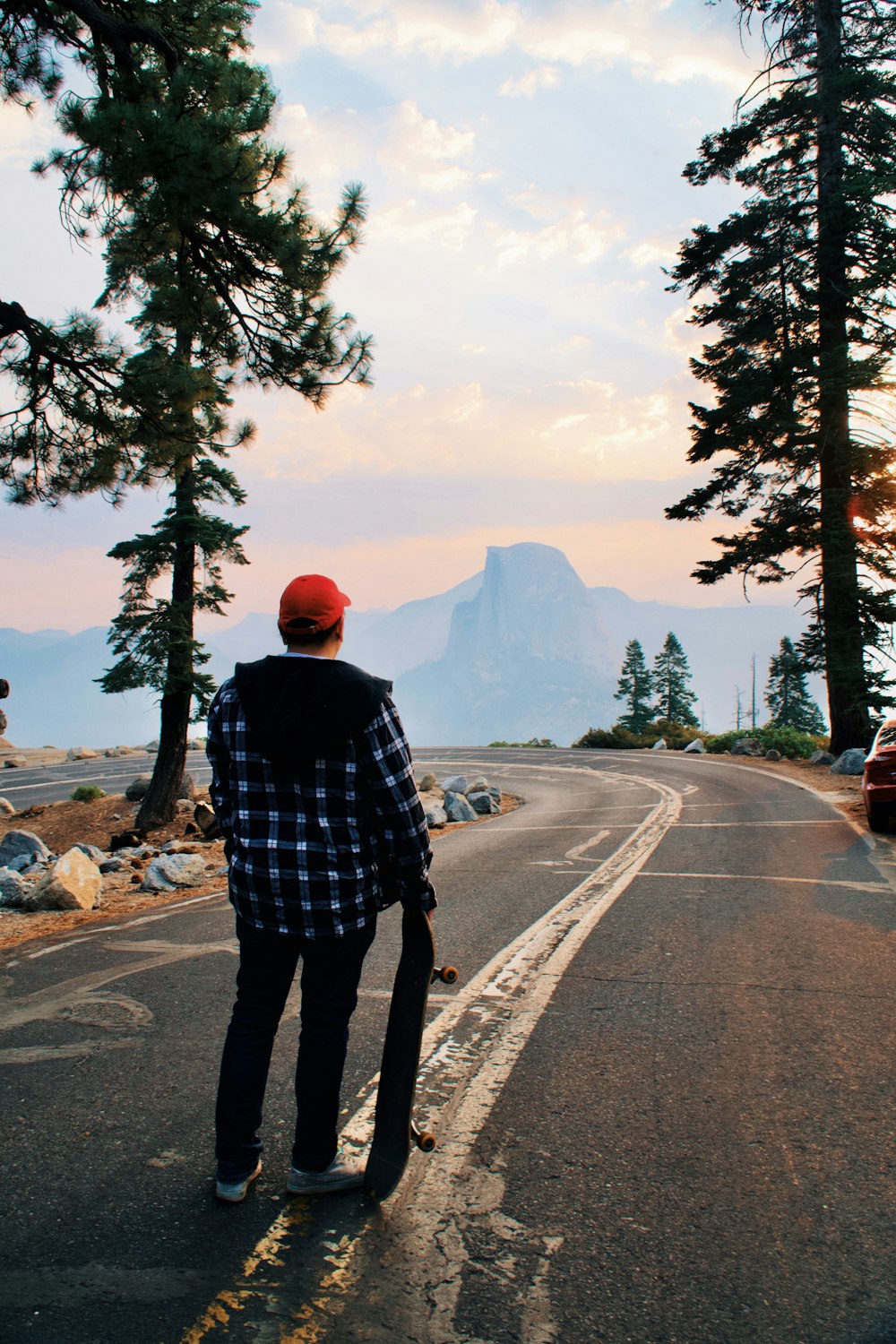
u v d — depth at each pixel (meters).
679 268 25.67
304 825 2.39
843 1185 2.60
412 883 2.47
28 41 9.24
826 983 4.73
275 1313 2.03
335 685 2.38
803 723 84.12
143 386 8.99
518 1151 2.88
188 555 18.88
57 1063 3.73
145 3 9.23
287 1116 3.16
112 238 9.23
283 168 8.59
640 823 13.75
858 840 10.48
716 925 6.28
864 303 23.09
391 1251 2.29
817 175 24.41
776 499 24.73
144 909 7.86
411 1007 2.47
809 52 23.47
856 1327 1.95
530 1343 1.92
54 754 46.19
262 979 2.54
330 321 9.77
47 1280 2.14
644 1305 2.06
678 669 95.94
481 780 24.31
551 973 5.09
